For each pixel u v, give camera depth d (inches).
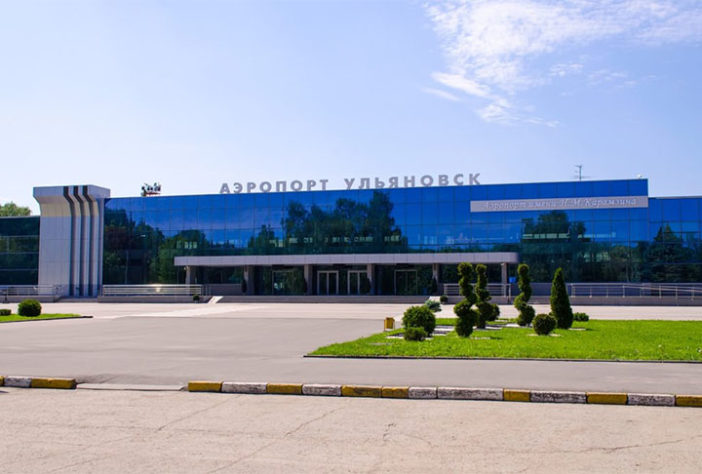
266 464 245.0
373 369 478.0
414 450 265.1
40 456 256.4
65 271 2265.0
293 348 653.3
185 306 1777.8
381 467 241.0
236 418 328.8
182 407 358.9
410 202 2054.6
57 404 369.4
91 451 264.1
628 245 1883.6
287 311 1459.2
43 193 2267.5
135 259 2231.8
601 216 1909.4
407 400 378.3
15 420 325.4
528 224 1956.2
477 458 253.0
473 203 2004.2
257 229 2162.9
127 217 2250.2
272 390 404.5
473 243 1990.7
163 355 591.8
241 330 912.3
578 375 440.8
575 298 1737.2
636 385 398.3
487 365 495.8
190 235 2203.5
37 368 504.1
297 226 2137.1
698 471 236.1
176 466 242.5
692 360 514.3
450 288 1964.8
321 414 338.0
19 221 2319.1
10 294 2246.6
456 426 309.0
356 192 2102.6
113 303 2005.4
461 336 753.0
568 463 246.1
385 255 1971.0
